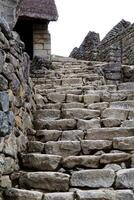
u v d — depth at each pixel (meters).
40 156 4.50
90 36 14.66
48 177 4.14
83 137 5.19
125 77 9.51
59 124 5.56
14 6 5.16
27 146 4.98
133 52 11.79
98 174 4.13
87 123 5.52
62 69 10.49
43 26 13.46
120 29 13.69
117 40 13.12
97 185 4.09
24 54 5.31
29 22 13.77
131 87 7.74
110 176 4.11
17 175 4.20
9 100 4.17
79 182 4.11
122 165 4.42
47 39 13.32
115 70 9.48
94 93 7.00
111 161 4.44
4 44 4.09
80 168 4.45
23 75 5.11
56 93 6.89
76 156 4.50
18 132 4.58
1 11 5.00
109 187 4.06
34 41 13.27
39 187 4.12
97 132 5.16
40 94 7.06
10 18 5.12
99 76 9.04
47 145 4.90
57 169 4.46
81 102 6.66
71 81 8.65
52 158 4.48
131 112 5.83
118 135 5.12
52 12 13.63
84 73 9.84
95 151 4.83
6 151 3.95
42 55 13.16
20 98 4.83
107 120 5.54
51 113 5.96
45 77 9.46
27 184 4.15
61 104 6.34
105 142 4.84
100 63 11.26
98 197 3.77
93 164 4.44
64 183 4.11
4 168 3.88
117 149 4.81
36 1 14.09
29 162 4.50
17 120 4.59
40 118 5.93
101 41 14.30
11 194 3.85
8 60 4.26
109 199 3.77
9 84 4.22
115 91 7.00
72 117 5.87
